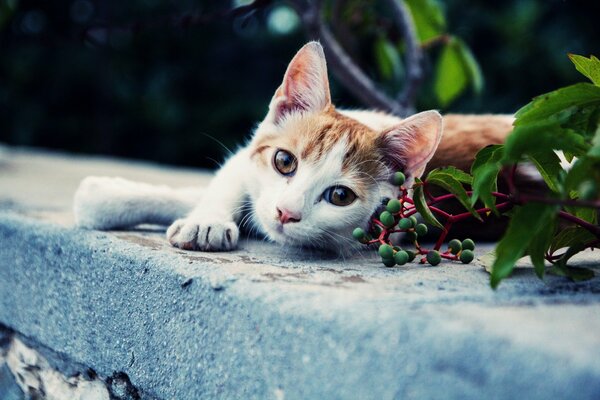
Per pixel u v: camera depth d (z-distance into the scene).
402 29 0.62
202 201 0.47
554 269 0.36
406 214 0.40
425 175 0.48
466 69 0.60
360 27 0.67
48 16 1.34
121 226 0.46
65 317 0.43
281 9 1.25
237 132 1.28
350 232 0.44
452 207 0.48
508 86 1.13
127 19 1.29
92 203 0.45
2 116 1.34
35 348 0.45
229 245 0.42
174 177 0.81
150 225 0.48
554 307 0.31
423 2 0.60
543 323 0.29
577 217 0.37
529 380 0.27
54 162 0.99
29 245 0.45
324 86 0.47
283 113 0.47
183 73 1.30
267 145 0.46
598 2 1.08
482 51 1.15
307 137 0.45
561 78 1.09
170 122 1.27
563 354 0.27
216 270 0.36
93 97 1.36
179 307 0.36
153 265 0.38
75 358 0.42
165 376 0.37
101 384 0.41
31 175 0.78
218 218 0.44
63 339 0.43
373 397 0.30
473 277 0.36
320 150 0.44
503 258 0.32
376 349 0.30
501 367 0.27
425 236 0.49
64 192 0.64
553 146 0.32
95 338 0.41
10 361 0.47
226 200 0.46
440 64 0.61
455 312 0.30
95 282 0.41
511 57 1.11
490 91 1.13
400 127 0.45
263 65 1.31
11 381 0.47
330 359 0.31
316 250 0.44
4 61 1.28
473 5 1.14
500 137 0.51
